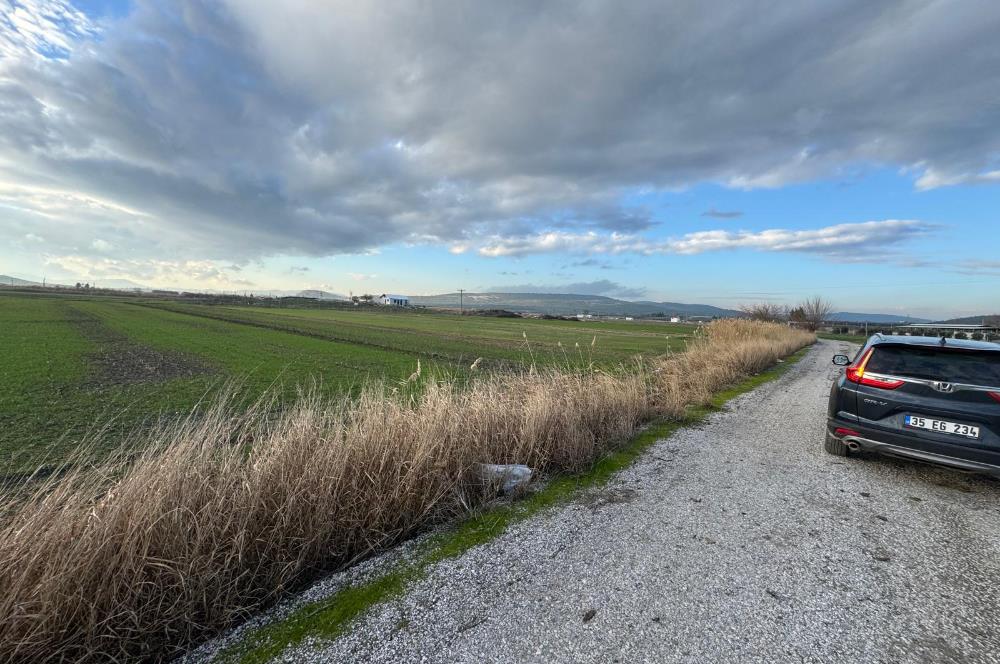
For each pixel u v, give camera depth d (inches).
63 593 93.0
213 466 133.1
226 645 99.4
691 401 371.2
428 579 122.4
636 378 349.4
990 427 180.9
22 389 412.2
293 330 1390.3
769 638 98.9
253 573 117.8
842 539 145.9
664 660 92.0
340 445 154.6
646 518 160.2
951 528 154.9
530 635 99.5
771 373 606.9
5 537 95.9
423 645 96.8
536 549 138.2
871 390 210.1
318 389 444.5
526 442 211.2
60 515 101.0
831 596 114.9
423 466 163.8
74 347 764.0
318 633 101.7
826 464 222.5
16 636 87.2
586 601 111.9
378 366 633.0
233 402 376.2
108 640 95.3
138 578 99.4
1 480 198.7
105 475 123.8
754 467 217.5
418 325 2047.2
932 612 109.0
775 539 145.4
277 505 129.8
